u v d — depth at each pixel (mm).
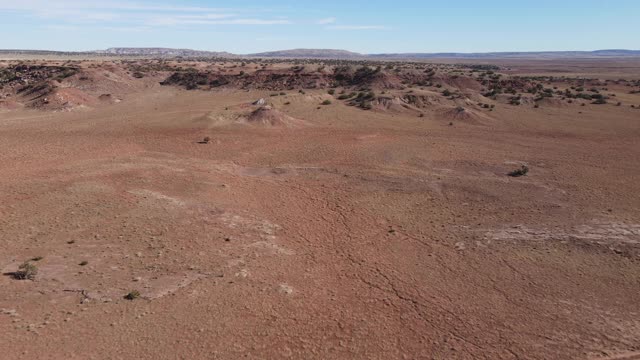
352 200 42625
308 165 54562
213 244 31719
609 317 24141
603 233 34062
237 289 25922
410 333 22703
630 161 56781
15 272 26594
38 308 23203
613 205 40250
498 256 31000
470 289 26922
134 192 41438
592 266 29516
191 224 34906
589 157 58969
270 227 35625
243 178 49000
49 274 26547
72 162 52156
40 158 53719
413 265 29922
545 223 36375
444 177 49531
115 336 21281
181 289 25562
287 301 25047
